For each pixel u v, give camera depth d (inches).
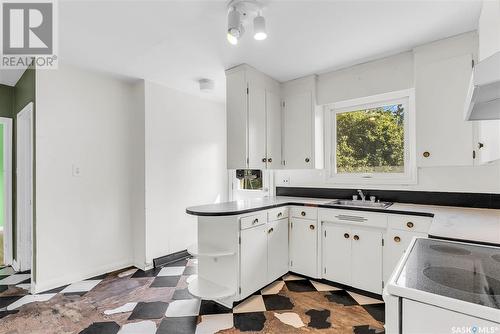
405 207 89.3
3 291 95.0
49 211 96.7
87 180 107.2
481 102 40.9
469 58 78.5
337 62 101.7
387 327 32.9
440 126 82.7
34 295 91.4
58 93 99.3
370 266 88.7
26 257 116.3
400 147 105.9
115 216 116.1
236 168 104.3
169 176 127.4
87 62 99.8
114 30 77.2
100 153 111.7
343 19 72.0
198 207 90.1
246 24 73.8
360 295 90.4
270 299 88.0
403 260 40.3
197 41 84.1
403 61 93.9
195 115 141.8
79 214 104.6
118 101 118.6
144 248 116.2
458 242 48.4
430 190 95.0
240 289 84.0
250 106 104.3
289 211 108.5
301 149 117.9
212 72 110.3
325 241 99.3
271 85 117.3
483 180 85.3
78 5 65.0
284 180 134.7
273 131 118.1
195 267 118.0
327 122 122.2
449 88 81.4
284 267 105.3
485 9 55.1
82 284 100.4
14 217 123.3
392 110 107.8
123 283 101.3
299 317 77.3
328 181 121.3
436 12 68.9
